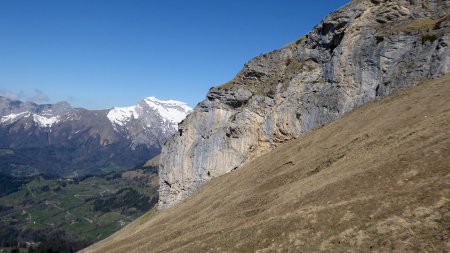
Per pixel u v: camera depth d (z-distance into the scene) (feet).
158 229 323.78
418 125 213.66
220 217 252.21
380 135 235.40
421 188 149.18
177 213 356.18
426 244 124.06
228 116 464.65
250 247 173.78
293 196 216.33
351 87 346.74
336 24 376.07
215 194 339.77
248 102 448.24
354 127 284.20
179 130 538.47
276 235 171.83
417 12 331.36
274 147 406.41
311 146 303.68
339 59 362.74
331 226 156.87
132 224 538.88
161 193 550.36
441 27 300.20
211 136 469.57
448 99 229.25
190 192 483.51
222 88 481.87
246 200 258.78
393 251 127.75
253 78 469.57
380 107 287.69
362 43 347.56
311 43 415.23
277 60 453.99
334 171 219.41
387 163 183.32
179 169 510.17
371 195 163.22
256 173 322.55
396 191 156.66
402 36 319.68
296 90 401.29
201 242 203.21
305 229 164.45
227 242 188.03
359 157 219.00
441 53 286.66
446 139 176.76
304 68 408.87
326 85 375.25
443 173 154.40
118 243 333.01
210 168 459.73
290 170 275.59
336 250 142.20
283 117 402.11
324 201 181.47
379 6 354.95
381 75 323.78
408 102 262.47
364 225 146.10
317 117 370.12
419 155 174.40
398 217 140.36
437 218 131.54
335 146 269.85
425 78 291.58
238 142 433.07
